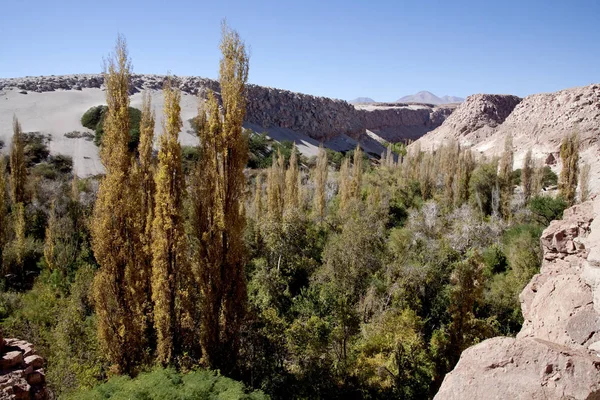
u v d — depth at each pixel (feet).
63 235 102.63
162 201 50.55
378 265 83.20
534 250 84.84
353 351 57.82
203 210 51.93
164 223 50.85
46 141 194.90
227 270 52.39
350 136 420.77
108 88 52.90
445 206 136.46
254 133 261.03
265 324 57.77
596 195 35.29
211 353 51.60
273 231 95.35
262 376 54.03
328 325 57.41
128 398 35.83
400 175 189.37
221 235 51.57
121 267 50.57
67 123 222.89
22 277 92.48
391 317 59.31
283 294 74.95
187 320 52.95
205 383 39.22
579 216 32.35
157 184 50.83
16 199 119.03
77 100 266.57
